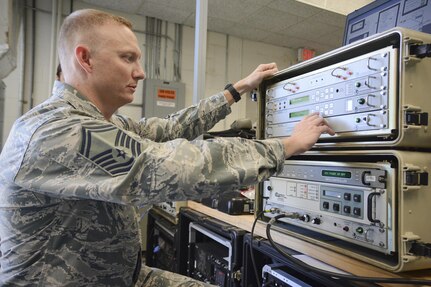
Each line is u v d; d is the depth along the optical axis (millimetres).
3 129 2863
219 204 1266
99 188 556
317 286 819
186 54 3908
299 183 843
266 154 635
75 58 726
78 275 691
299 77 860
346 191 698
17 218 650
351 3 3014
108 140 585
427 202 604
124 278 783
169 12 3543
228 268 1126
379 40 635
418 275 598
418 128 595
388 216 600
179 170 561
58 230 663
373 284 634
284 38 4207
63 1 3270
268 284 920
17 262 656
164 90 3629
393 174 593
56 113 626
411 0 858
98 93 765
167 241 1867
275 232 902
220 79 4125
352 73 694
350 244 728
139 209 840
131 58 768
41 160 586
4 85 2830
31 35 3137
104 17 736
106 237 712
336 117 732
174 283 922
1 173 653
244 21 3674
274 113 961
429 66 616
